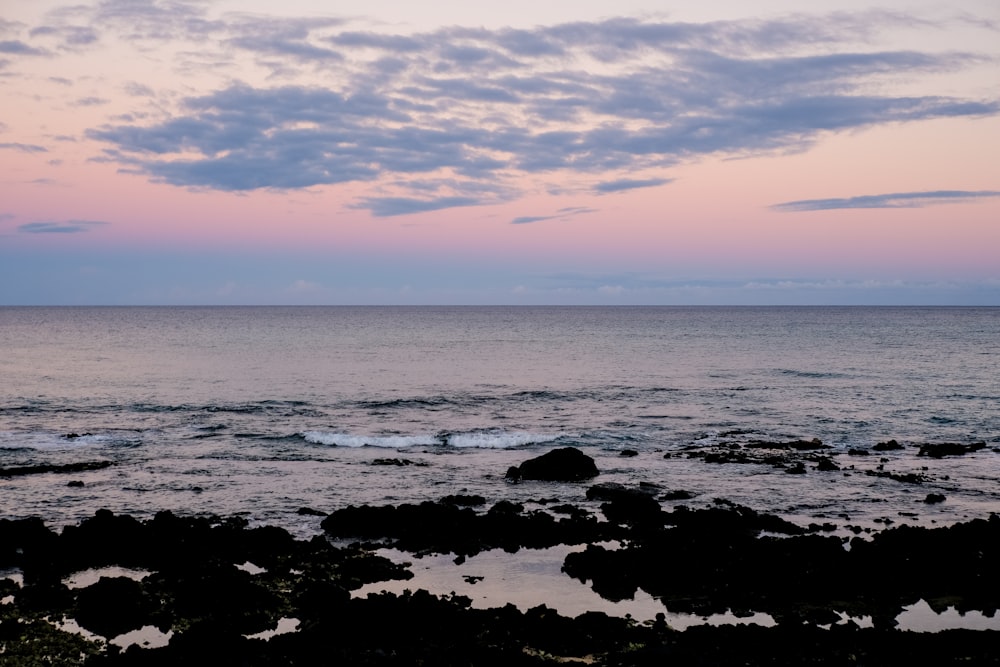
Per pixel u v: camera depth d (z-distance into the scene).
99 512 24.17
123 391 58.88
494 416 50.12
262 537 23.62
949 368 76.88
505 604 19.38
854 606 19.34
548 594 20.19
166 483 31.95
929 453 38.75
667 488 31.66
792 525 25.88
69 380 64.88
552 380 68.19
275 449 39.28
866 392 60.38
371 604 18.09
